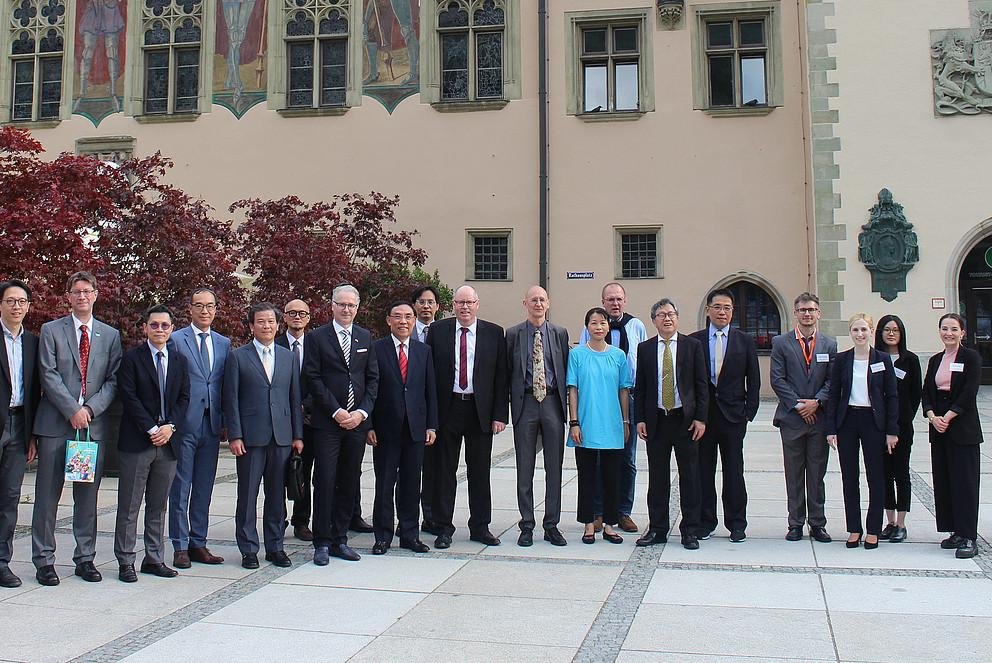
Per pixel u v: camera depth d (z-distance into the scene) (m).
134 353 5.97
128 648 4.39
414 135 20.25
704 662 4.11
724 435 6.96
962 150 17.44
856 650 4.26
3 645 4.44
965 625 4.64
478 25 20.25
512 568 6.07
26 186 9.60
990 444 12.09
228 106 20.91
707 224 19.22
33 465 11.46
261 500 8.94
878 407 6.57
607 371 6.96
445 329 7.05
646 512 8.27
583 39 20.06
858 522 6.61
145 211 10.70
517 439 6.97
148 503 5.99
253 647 4.39
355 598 5.31
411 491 6.75
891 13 17.80
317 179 20.48
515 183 19.86
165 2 21.34
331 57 20.88
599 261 19.53
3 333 5.66
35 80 21.67
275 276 13.74
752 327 19.23
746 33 19.59
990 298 19.72
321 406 6.40
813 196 17.88
